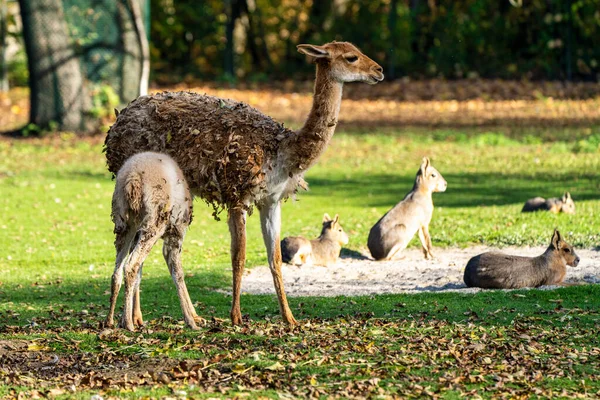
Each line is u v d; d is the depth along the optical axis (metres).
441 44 69.56
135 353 13.66
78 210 31.02
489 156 41.03
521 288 18.50
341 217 29.55
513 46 68.56
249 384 12.12
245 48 77.50
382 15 71.06
